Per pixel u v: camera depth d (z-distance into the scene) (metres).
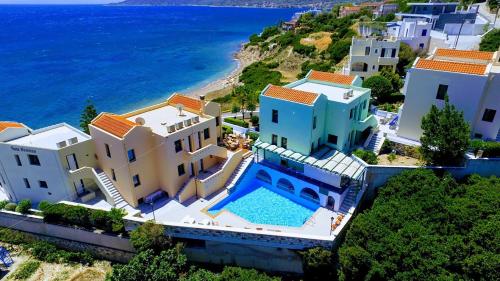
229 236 30.62
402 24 77.69
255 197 37.78
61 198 37.16
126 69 121.56
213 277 27.95
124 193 36.06
